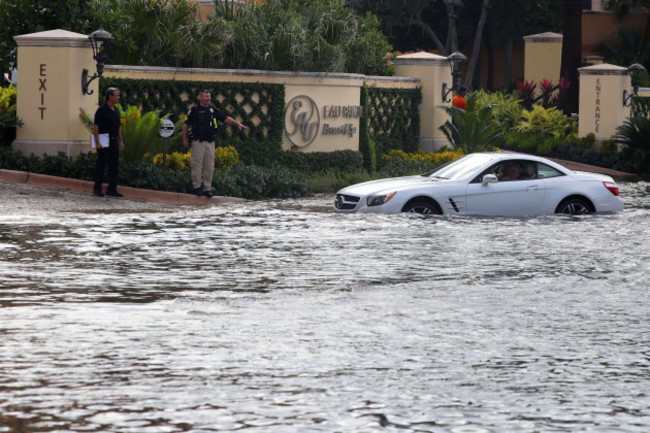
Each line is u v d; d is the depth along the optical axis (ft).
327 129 228.63
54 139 183.21
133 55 208.13
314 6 240.32
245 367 63.00
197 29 209.67
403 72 269.23
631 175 281.33
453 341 71.26
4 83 220.43
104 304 81.97
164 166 179.93
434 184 146.10
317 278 96.17
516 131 326.24
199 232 128.98
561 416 53.72
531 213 148.25
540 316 80.74
